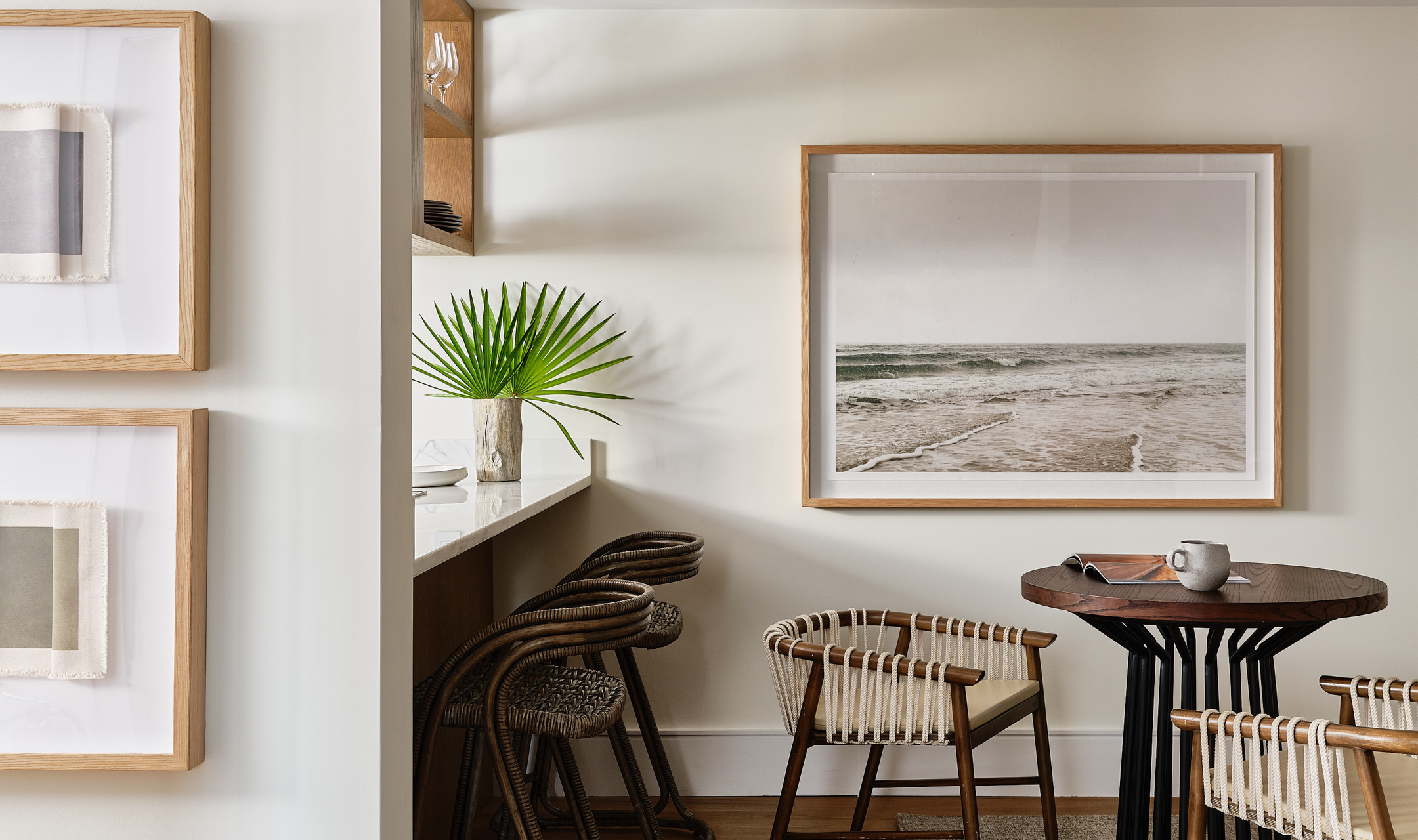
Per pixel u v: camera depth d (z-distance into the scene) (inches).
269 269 46.5
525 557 119.5
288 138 46.4
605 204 118.3
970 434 117.8
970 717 79.7
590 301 118.4
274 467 46.5
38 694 45.4
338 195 46.4
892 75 117.7
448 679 62.9
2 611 45.3
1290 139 117.0
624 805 114.9
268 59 46.5
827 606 118.6
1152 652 82.1
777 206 118.0
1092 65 117.4
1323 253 117.2
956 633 95.9
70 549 45.2
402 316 49.7
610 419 118.9
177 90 45.4
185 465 44.9
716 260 118.0
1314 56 116.9
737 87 117.9
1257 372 116.9
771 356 118.0
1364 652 117.0
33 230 45.1
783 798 82.6
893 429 117.8
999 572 118.3
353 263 46.4
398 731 49.1
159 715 45.4
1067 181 116.9
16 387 46.1
